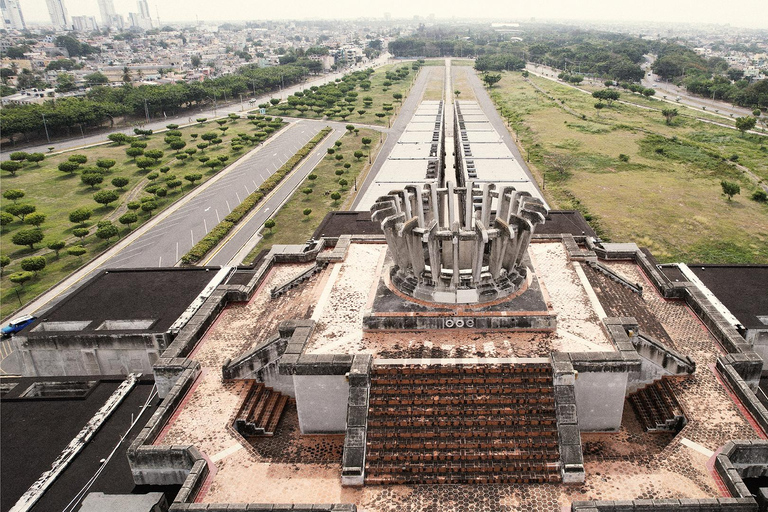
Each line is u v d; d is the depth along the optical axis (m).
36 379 37.38
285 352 28.36
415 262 32.31
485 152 106.69
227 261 66.69
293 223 78.12
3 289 62.69
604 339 29.36
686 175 94.50
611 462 25.28
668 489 23.52
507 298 31.94
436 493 23.77
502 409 26.02
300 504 22.45
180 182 94.25
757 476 25.45
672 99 179.00
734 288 43.94
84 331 41.94
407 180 91.19
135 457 25.95
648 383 30.83
